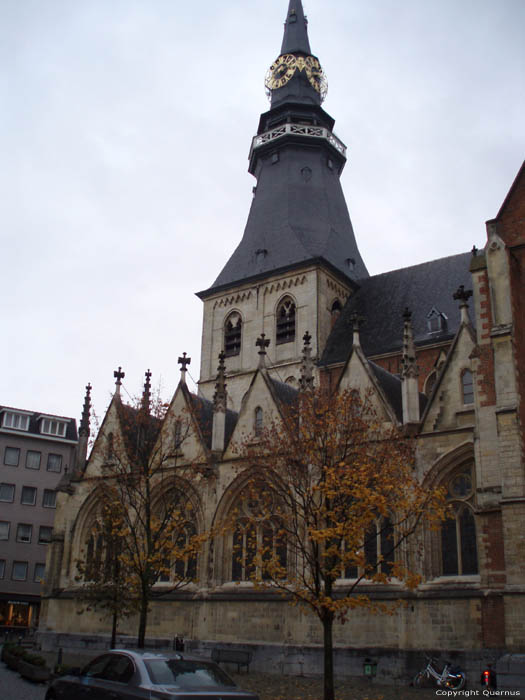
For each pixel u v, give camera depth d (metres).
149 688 17.50
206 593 44.94
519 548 33.59
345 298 70.50
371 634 38.53
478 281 39.56
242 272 72.62
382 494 32.38
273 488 35.28
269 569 31.62
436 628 36.72
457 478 39.28
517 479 34.62
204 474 46.56
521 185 39.38
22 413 97.31
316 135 77.88
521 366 37.06
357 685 35.44
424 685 34.50
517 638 32.41
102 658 20.22
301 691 32.81
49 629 52.00
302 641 40.44
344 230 76.19
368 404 41.62
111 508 40.50
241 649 42.28
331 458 32.31
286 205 74.50
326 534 28.44
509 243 38.72
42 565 92.31
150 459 46.38
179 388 51.41
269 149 79.19
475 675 34.72
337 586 40.66
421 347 57.00
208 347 72.38
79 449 56.16
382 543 40.03
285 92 81.31
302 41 84.12
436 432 39.91
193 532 47.19
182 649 43.47
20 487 93.75
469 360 40.72
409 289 65.62
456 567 38.00
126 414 49.38
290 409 40.09
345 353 63.06
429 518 31.61
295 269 68.31
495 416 37.00
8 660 40.59
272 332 68.38
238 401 67.81
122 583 40.31
